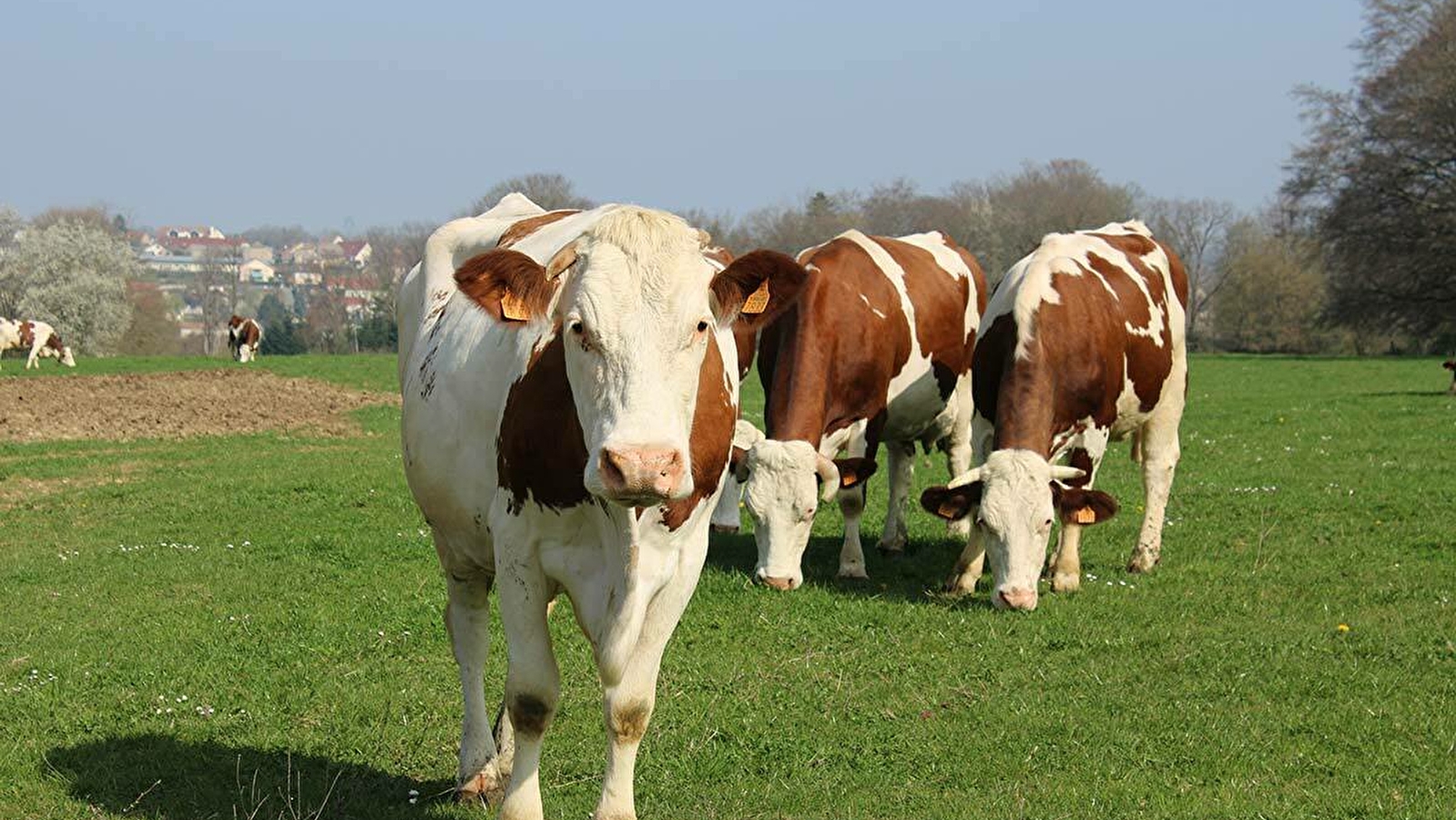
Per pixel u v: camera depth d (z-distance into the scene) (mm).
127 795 6242
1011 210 92750
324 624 9711
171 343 100250
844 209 90938
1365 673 8047
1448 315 62156
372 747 6938
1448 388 32938
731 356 5414
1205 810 5980
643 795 6266
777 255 4801
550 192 40594
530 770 5242
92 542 13680
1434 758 6625
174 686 8102
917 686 8023
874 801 6168
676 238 4641
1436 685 7801
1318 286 83000
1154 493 11297
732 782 6480
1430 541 12031
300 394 35312
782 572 10391
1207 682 7984
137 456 21375
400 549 12797
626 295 4520
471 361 5613
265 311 140625
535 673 5172
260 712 7574
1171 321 11453
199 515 15281
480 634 6320
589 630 5074
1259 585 10500
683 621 9531
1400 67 61031
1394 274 62188
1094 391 10398
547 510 5039
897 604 10031
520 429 5043
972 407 13383
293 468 19516
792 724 7309
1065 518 9898
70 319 85500
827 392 10914
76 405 30578
